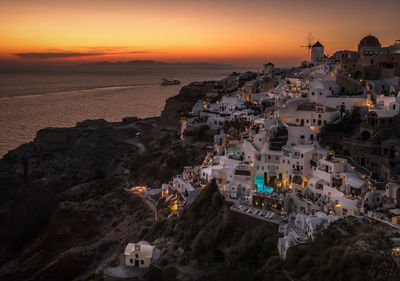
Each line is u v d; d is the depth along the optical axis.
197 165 139.50
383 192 80.31
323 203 85.75
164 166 150.12
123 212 130.88
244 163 108.88
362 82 127.19
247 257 77.81
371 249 60.31
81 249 115.88
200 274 81.31
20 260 137.00
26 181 179.62
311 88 120.31
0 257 149.75
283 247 73.19
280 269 69.50
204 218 94.81
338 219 74.75
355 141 94.44
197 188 107.75
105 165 197.12
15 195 170.50
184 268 83.75
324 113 106.88
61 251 130.62
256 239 78.88
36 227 158.75
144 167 160.12
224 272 77.25
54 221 133.75
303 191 91.12
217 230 86.12
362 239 62.94
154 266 86.00
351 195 83.19
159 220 108.19
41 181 164.00
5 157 195.50
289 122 113.69
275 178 100.50
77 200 158.62
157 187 145.88
